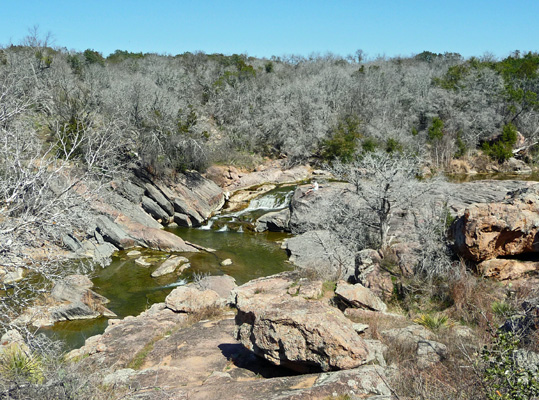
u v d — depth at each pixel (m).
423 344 7.93
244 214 29.41
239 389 6.65
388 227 16.88
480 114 42.31
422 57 77.94
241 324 8.59
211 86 44.41
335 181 32.38
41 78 31.89
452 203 19.88
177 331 10.70
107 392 6.73
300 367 7.23
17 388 5.61
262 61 66.44
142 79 35.91
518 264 10.70
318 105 41.31
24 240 7.78
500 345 5.32
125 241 22.67
